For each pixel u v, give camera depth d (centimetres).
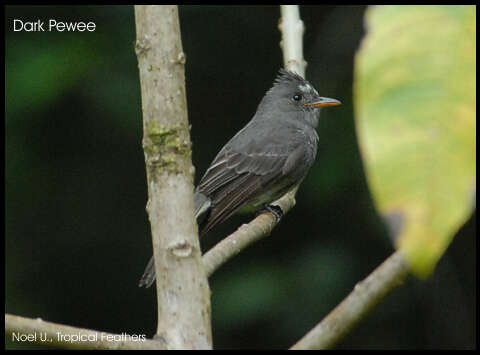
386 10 156
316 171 1220
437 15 153
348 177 1208
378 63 149
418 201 139
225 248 528
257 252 1296
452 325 1267
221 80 1348
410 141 142
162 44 330
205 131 1354
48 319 1312
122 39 1227
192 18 1314
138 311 1349
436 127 143
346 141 1215
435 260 138
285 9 728
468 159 141
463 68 148
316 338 287
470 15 152
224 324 1225
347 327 288
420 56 149
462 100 145
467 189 139
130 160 1335
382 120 144
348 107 1236
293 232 1300
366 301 287
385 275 286
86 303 1340
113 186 1340
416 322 1286
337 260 1253
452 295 1273
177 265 331
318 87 1284
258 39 1334
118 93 1212
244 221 1329
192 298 330
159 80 331
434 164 141
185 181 337
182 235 332
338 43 1309
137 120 1227
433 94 146
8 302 1289
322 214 1291
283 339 1223
